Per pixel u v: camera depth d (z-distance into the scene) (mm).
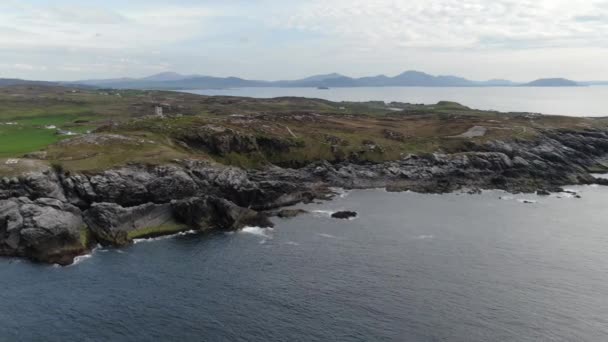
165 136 125000
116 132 122125
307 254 79438
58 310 59625
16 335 54188
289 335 54812
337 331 55625
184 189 95938
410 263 76000
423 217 102938
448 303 62469
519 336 54781
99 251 78750
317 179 131875
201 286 66938
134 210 87312
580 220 101938
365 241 86375
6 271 70000
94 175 90250
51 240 75000
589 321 58250
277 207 109188
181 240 85250
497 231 93438
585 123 197625
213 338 54250
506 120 199750
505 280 69750
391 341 53625
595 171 154875
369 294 64875
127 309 60281
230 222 92625
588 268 74688
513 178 138000
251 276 70438
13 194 82125
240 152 131000
